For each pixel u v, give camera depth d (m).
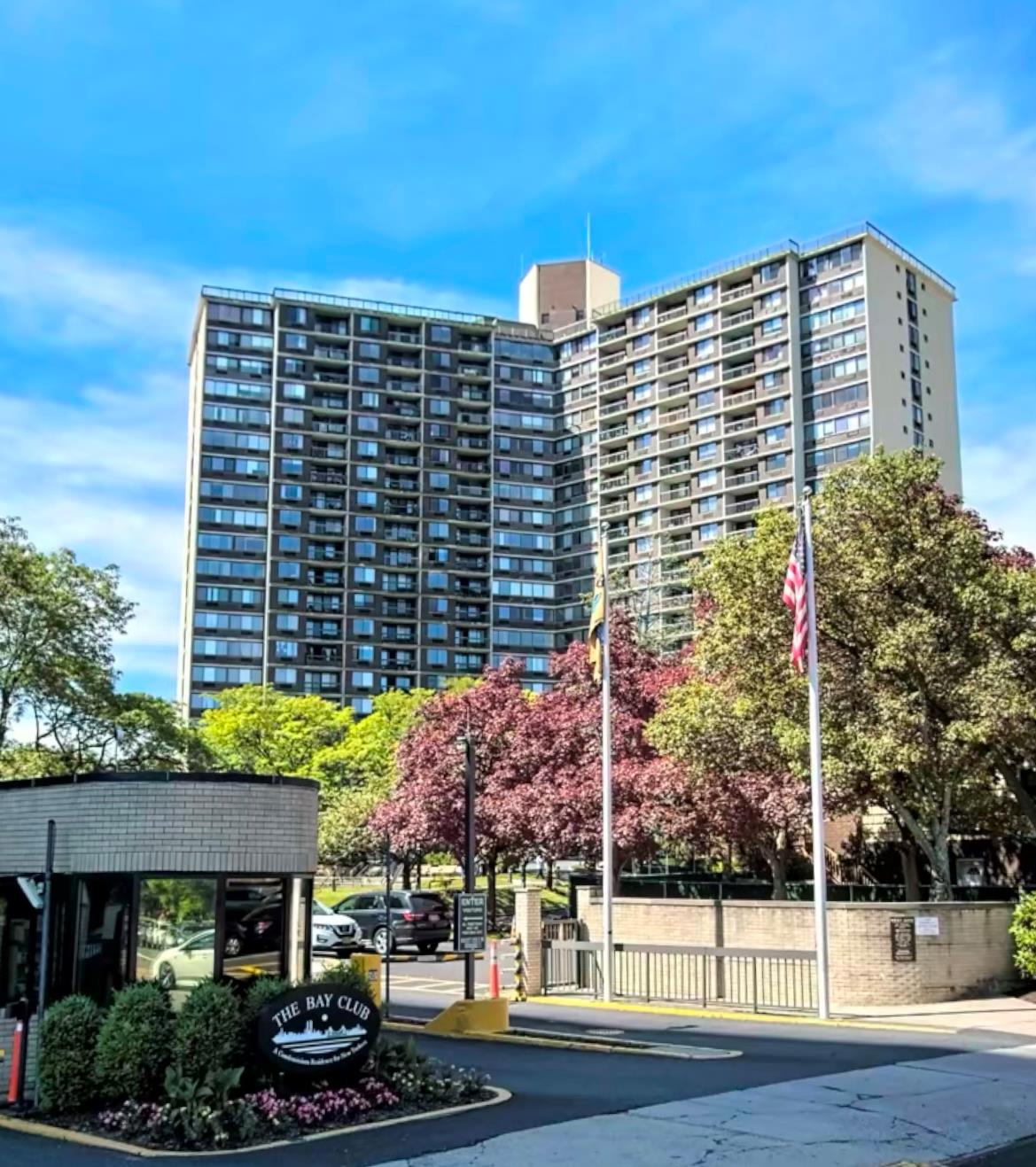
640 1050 15.23
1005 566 24.34
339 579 103.31
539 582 109.81
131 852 12.55
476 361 112.38
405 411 108.25
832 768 22.48
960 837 32.22
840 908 20.70
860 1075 13.16
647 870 42.44
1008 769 24.11
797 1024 18.19
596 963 22.47
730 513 96.50
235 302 104.56
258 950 12.96
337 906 34.34
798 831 27.59
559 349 114.12
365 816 50.28
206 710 81.06
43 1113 10.98
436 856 58.38
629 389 106.81
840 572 22.94
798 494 91.94
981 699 21.12
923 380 95.44
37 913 13.54
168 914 12.57
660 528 101.31
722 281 99.94
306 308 106.12
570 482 110.69
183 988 12.37
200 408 101.69
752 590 24.19
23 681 29.44
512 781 36.09
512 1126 10.38
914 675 22.19
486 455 110.62
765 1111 11.03
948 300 100.94
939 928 20.73
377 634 103.44
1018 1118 11.23
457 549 107.81
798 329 94.88
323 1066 11.24
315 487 103.94
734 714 24.84
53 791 13.36
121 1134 10.20
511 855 40.69
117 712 30.86
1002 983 21.20
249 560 100.69
